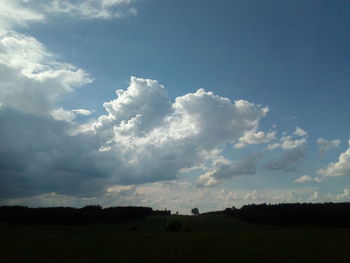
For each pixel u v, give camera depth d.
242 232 94.75
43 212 127.62
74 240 74.19
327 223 124.19
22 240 75.00
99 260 46.66
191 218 148.88
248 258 48.06
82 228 116.62
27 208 129.75
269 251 55.00
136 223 135.00
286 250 56.25
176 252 54.28
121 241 71.12
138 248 59.62
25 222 123.94
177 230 112.00
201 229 117.31
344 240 72.81
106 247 61.41
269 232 94.31
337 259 47.31
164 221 140.12
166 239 74.56
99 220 133.75
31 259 47.94
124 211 144.12
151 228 122.50
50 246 63.25
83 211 136.88
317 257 49.00
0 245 65.19
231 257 49.00
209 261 45.53
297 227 122.38
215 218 148.50
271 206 136.88
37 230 107.00
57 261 45.94
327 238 76.69
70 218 126.00
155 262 44.94
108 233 95.75
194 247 60.38
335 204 129.50
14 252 55.28
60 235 88.44
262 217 133.25
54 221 123.94
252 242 68.06
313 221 126.12
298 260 46.47
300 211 128.88
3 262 45.47
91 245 64.62
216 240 72.00
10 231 103.06
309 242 68.00
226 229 116.81
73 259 47.72
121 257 49.22
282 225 127.81
